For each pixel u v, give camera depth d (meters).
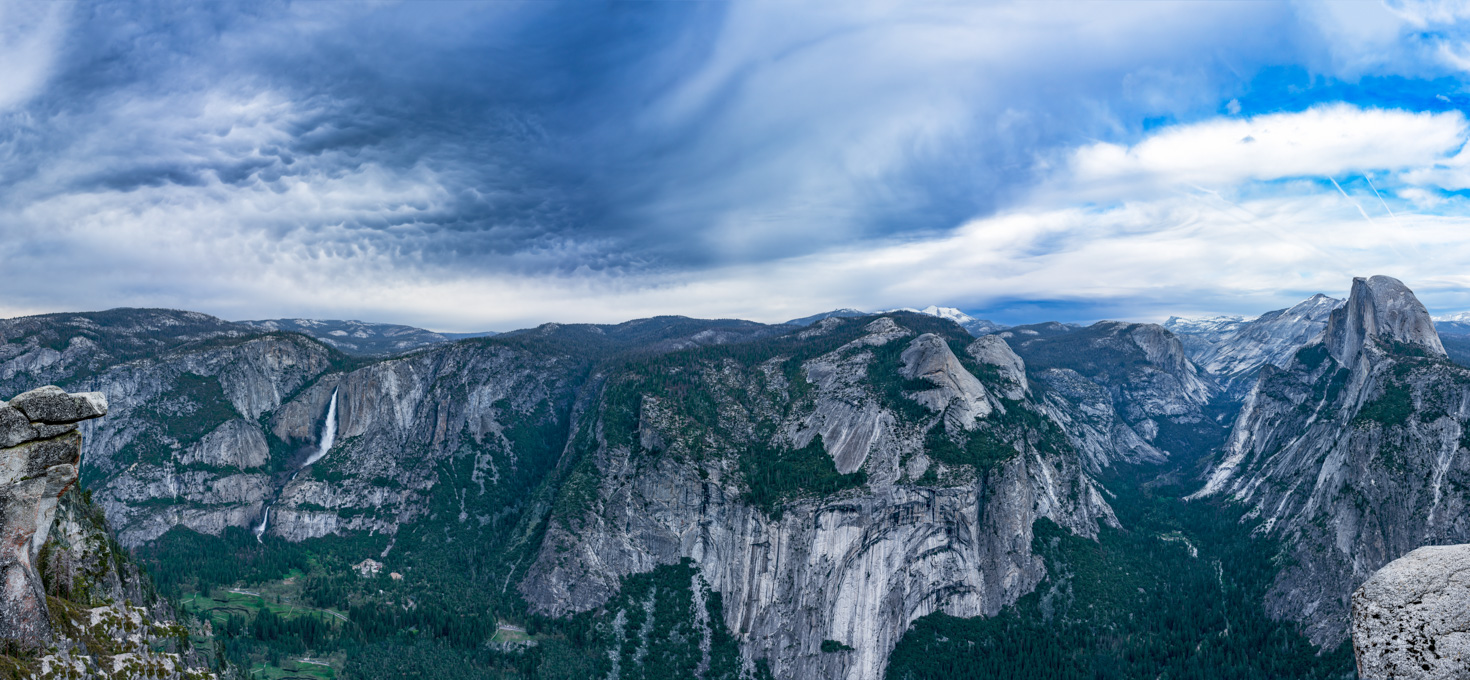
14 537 48.12
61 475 49.28
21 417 46.78
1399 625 13.09
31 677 47.41
